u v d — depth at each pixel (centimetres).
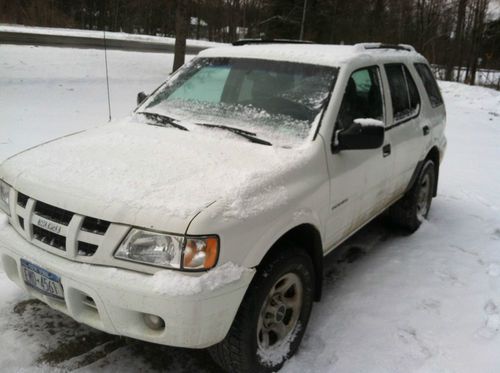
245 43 421
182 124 332
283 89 339
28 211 252
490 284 401
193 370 286
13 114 929
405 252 458
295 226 271
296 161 285
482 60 3269
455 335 329
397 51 459
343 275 410
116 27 3522
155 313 219
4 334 301
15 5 3062
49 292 248
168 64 1906
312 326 332
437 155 524
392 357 303
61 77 1434
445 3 2867
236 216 233
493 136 1171
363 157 347
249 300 246
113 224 227
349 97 339
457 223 541
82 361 285
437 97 534
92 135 324
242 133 313
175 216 223
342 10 2867
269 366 275
